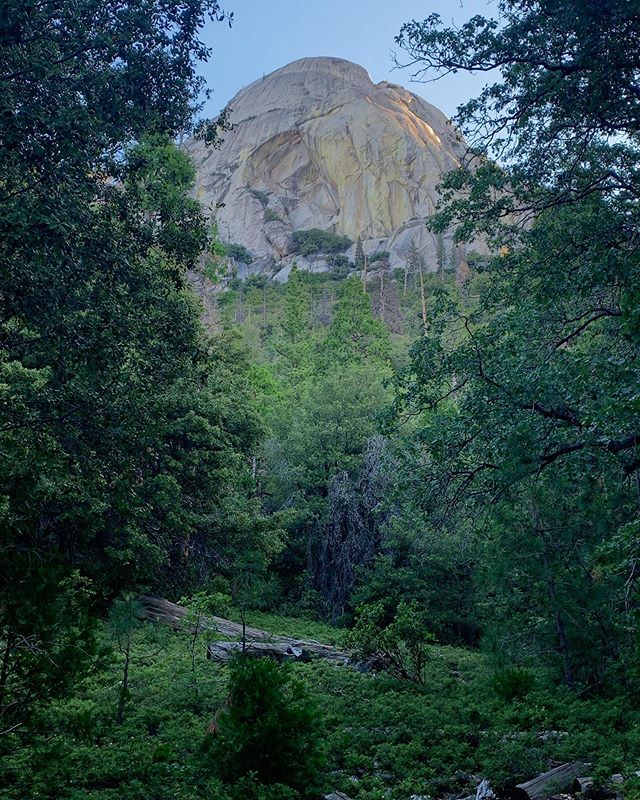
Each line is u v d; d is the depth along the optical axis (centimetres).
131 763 832
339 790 803
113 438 1080
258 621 2770
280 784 723
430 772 865
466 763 898
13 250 837
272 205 17025
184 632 1998
